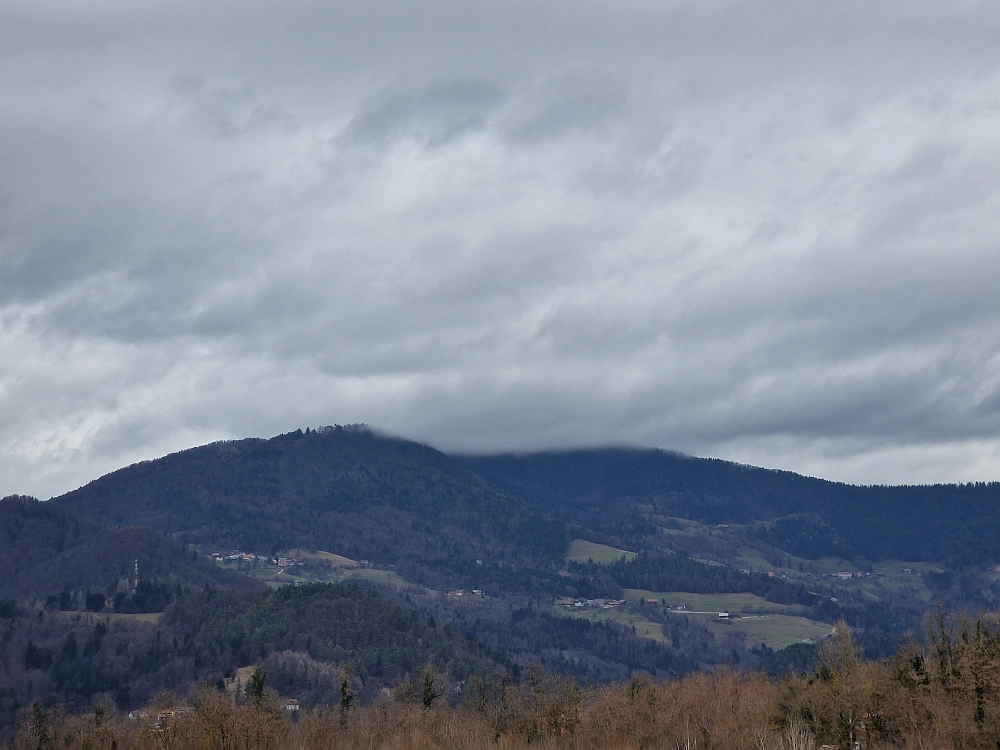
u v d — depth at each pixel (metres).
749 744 112.56
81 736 133.12
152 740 130.50
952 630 122.81
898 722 109.25
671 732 125.00
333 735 130.38
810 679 121.75
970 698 104.94
